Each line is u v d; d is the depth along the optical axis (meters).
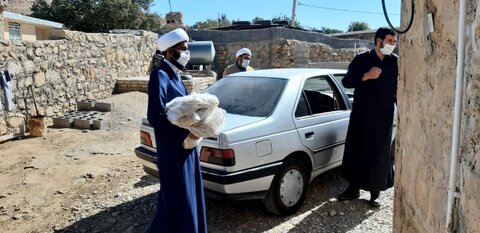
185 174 2.68
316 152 3.93
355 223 3.63
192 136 2.57
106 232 3.52
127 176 5.09
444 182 1.41
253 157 3.34
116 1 23.06
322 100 4.31
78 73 9.68
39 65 8.27
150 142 3.89
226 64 17.95
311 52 18.14
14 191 4.63
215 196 3.34
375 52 3.71
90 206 4.10
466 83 1.20
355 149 3.90
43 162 5.80
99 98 10.57
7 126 7.36
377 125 3.72
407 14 2.09
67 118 8.33
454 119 1.26
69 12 22.44
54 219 3.84
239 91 4.13
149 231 2.78
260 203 4.04
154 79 2.64
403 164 2.10
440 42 1.49
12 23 15.20
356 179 3.93
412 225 1.89
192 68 15.58
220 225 3.60
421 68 1.77
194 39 18.20
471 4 1.17
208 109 2.51
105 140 7.35
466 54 1.20
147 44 13.47
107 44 10.98
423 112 1.72
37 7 23.19
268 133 3.48
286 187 3.68
